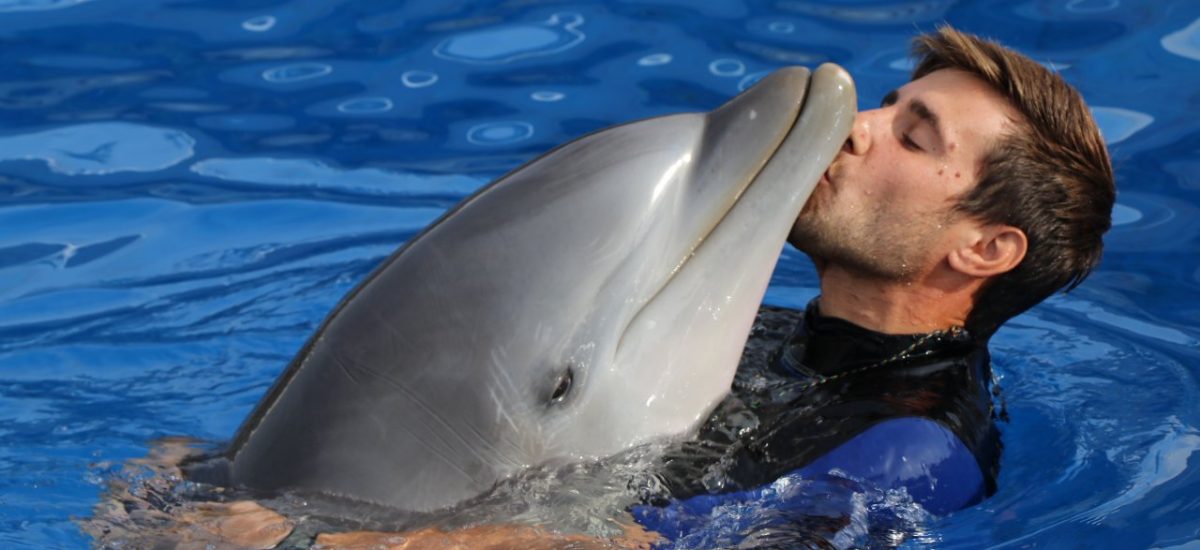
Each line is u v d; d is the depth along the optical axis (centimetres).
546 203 470
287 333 688
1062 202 536
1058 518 530
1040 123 534
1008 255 536
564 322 464
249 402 632
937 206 526
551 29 977
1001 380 632
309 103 899
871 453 497
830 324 555
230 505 466
